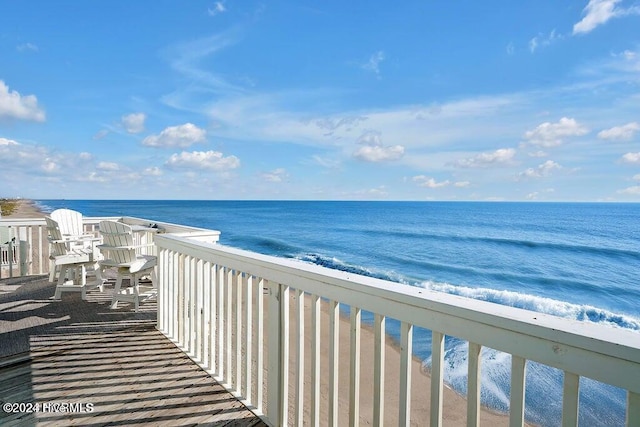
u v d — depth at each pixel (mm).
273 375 2062
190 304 3006
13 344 3164
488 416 3395
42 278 5730
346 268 14367
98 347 3131
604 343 870
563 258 15984
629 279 12773
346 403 3076
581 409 3697
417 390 3709
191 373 2680
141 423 2080
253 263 2225
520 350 1037
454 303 1202
